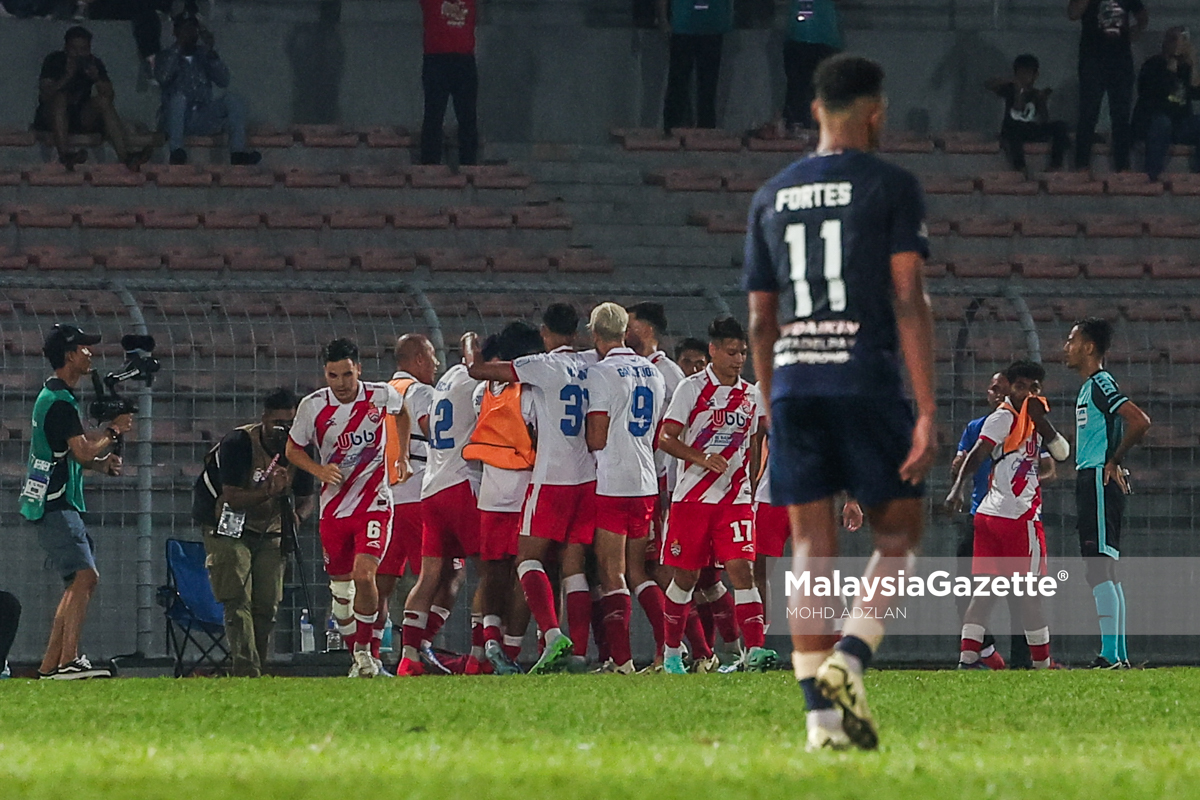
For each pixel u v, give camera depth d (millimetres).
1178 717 21094
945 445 50156
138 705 24422
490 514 37719
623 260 68875
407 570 44906
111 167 70750
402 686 29891
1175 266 69062
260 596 39000
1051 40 82812
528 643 47344
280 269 64438
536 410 37031
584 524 37188
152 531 48469
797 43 76375
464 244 68812
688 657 41812
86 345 38625
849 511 40312
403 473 37750
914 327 14852
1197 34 84500
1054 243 71375
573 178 74812
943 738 16797
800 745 15422
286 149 75188
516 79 80000
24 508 38188
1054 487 53031
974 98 82438
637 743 15914
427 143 73125
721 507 37344
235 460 37375
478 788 11352
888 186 15047
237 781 11961
